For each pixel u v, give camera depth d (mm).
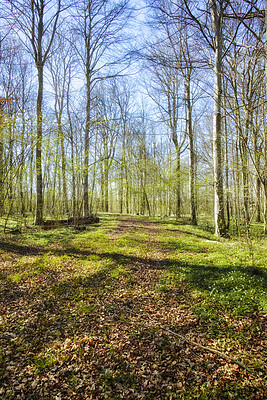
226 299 4777
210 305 4684
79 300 5121
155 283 5977
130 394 2877
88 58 18094
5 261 7430
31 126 11836
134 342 3799
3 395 2795
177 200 21203
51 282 5996
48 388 2949
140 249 9180
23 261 7520
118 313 4648
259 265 6320
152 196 27234
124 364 3342
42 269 6816
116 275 6426
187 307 4758
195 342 3732
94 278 6266
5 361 3322
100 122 16547
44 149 13719
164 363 3348
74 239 11062
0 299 4992
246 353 3426
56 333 3988
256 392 2809
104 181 21641
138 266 7223
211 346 3641
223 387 2910
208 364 3293
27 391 2891
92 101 20625
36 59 14055
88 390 2934
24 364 3303
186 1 7652
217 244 9969
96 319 4426
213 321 4207
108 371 3215
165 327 4172
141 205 31781
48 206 20938
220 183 12172
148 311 4730
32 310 4652
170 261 7594
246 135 6742
